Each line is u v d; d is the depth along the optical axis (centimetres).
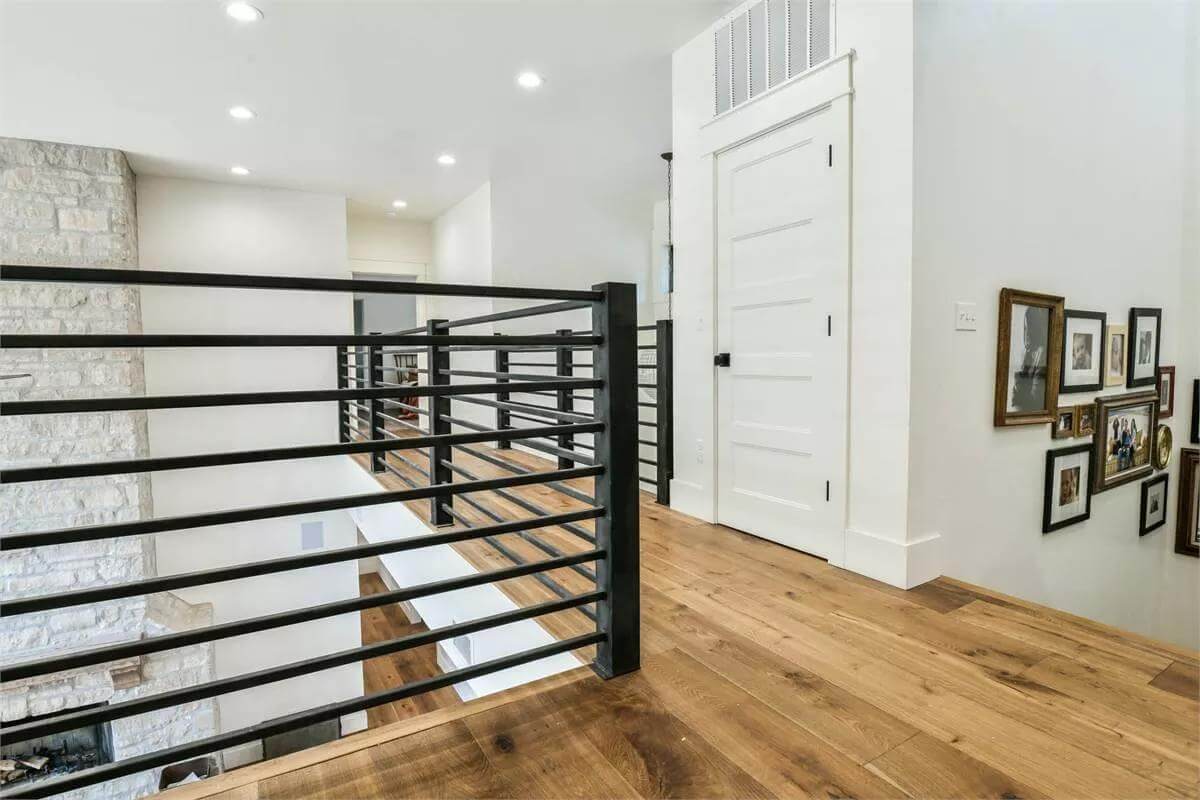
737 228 296
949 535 243
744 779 125
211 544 495
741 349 298
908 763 131
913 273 219
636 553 167
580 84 349
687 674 167
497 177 511
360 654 131
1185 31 352
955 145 231
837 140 241
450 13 275
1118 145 314
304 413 533
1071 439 305
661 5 279
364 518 460
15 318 391
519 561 230
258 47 297
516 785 123
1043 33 267
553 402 551
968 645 185
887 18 221
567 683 162
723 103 296
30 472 98
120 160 427
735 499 306
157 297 480
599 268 568
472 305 562
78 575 402
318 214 545
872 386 234
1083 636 191
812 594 224
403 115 384
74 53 295
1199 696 157
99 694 399
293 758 129
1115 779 127
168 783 417
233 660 491
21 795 100
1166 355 370
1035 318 271
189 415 488
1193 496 386
